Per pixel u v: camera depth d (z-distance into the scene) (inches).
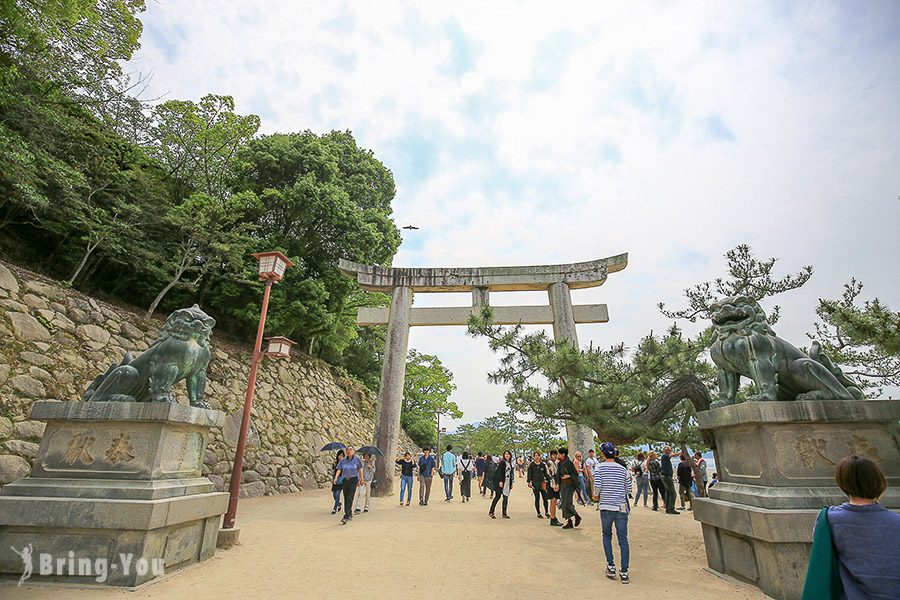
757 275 410.0
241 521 375.9
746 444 217.5
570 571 239.1
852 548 81.1
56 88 468.1
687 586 210.1
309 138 814.5
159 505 200.5
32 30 381.7
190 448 246.4
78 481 207.2
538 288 665.6
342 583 215.3
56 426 220.1
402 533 339.6
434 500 578.6
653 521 401.4
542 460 435.8
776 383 218.8
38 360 375.6
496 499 425.7
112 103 577.9
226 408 562.6
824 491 194.1
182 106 634.8
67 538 196.2
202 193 636.7
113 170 529.0
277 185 737.0
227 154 715.4
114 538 196.4
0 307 366.3
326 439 744.3
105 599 178.7
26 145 397.7
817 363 217.5
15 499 197.3
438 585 214.7
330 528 356.2
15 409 340.8
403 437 1210.0
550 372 340.2
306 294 671.8
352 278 722.8
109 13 478.3
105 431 218.2
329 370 900.0
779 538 181.0
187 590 195.9
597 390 334.3
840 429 206.1
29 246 516.1
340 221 721.0
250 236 673.6
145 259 559.8
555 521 378.3
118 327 474.9
